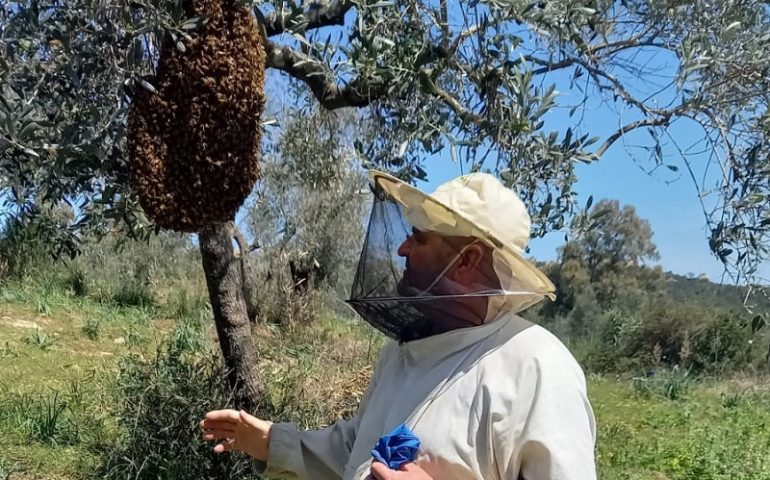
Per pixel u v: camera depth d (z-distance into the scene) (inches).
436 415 64.4
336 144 217.3
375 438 70.2
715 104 120.6
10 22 90.3
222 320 204.1
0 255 404.2
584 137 114.4
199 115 111.6
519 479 61.1
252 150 118.4
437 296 65.6
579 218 117.1
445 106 122.0
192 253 538.6
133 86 109.3
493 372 63.4
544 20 103.6
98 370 279.6
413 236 68.2
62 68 93.6
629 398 442.0
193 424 185.6
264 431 83.2
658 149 123.9
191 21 103.1
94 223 130.6
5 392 238.4
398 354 73.4
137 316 394.0
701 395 465.7
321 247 465.1
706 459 283.4
